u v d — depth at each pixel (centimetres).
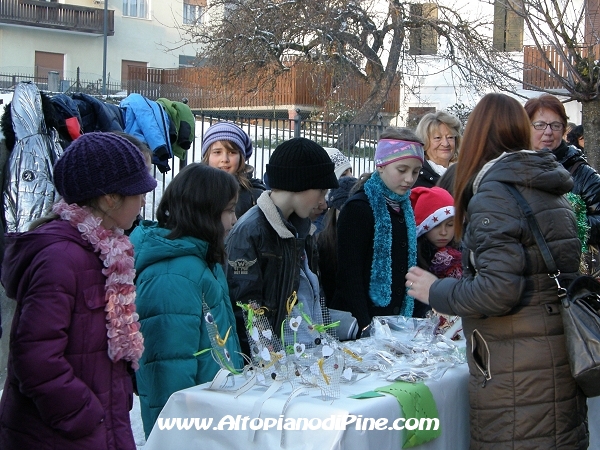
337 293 350
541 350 248
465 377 275
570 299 246
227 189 279
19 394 207
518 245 242
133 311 216
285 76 1780
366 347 284
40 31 3125
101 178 213
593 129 736
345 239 345
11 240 208
